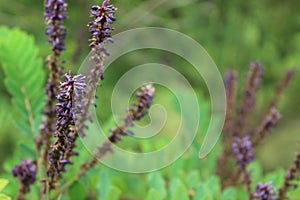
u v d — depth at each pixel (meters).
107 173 1.10
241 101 1.21
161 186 1.08
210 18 2.77
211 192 1.06
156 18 2.63
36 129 1.10
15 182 1.10
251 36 2.75
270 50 2.80
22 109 1.11
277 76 2.74
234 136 1.19
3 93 1.57
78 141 1.05
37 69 1.13
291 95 2.74
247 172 1.10
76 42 1.38
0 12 2.21
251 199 1.02
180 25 2.72
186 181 1.11
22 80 1.12
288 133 2.75
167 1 2.69
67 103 0.86
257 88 1.21
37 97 1.12
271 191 1.00
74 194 1.07
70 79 0.85
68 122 0.87
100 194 1.06
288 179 1.04
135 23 2.54
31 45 1.14
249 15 2.77
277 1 2.77
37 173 1.03
